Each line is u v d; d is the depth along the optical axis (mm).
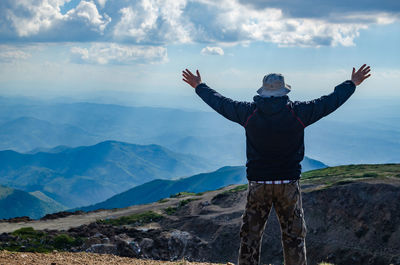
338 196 47375
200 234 49188
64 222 54969
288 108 5344
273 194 5516
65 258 11078
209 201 60062
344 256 40656
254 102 5551
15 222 55250
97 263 10680
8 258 10141
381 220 42406
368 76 5672
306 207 48562
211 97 5922
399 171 55312
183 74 6238
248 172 5621
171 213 58688
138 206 69000
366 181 48500
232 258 44594
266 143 5375
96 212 64625
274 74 5574
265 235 45500
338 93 5512
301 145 5570
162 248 42719
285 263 5645
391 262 37562
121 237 41969
